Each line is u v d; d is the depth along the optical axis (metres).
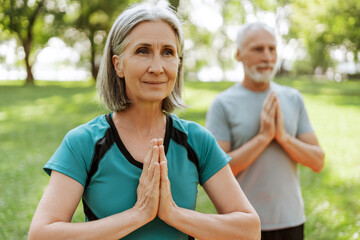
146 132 1.27
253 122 2.28
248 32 2.36
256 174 2.21
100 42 28.20
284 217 2.19
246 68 2.36
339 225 4.23
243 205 1.27
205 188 1.32
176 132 1.29
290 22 24.86
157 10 1.20
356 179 6.00
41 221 1.11
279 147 2.24
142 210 1.14
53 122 10.88
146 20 1.18
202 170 1.32
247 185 2.22
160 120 1.30
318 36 20.45
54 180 1.17
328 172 6.41
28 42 27.48
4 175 5.96
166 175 1.15
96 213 1.20
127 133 1.26
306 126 2.36
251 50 2.32
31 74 28.36
